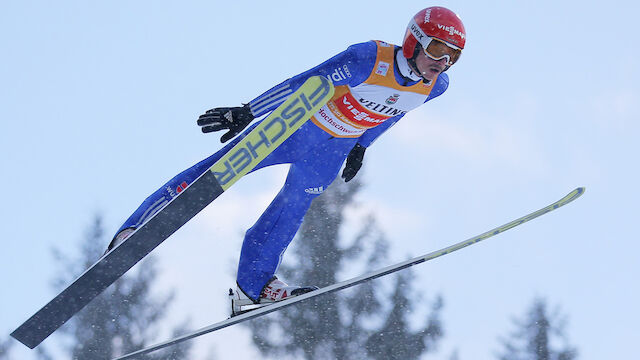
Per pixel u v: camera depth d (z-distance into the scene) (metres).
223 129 15.96
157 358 54.59
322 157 16.80
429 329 55.06
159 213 15.17
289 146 16.58
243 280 17.05
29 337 15.79
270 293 16.92
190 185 15.07
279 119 15.21
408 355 54.62
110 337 57.03
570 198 17.16
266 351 53.97
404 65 15.72
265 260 17.06
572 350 55.97
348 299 55.47
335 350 54.12
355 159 17.73
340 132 16.56
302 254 56.81
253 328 54.41
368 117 16.34
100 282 15.59
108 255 15.38
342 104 16.22
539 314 56.50
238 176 15.15
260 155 15.20
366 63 15.59
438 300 55.84
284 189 17.16
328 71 15.57
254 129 15.19
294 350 54.16
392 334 54.69
